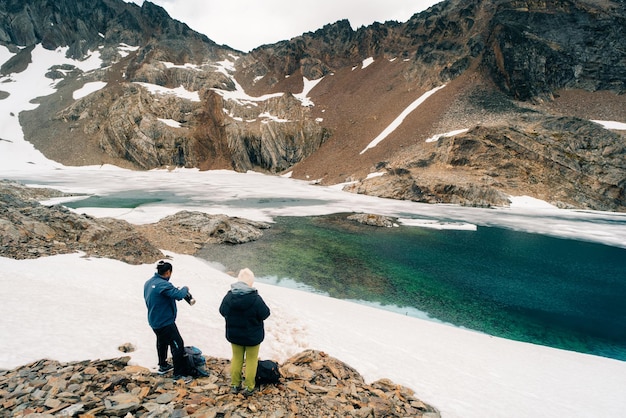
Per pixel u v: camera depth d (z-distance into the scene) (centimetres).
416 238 3152
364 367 868
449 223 3831
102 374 620
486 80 8281
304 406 612
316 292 1833
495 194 5353
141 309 1072
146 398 564
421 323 1406
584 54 7938
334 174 7969
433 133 7362
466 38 9725
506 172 5841
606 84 7531
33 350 692
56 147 9275
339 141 9344
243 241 2830
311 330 1122
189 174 8850
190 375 667
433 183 5672
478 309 1728
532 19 8731
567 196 5412
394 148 7556
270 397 627
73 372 620
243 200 5050
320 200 5328
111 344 777
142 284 1401
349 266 2311
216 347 881
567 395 847
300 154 9662
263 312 618
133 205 4184
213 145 9806
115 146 9456
